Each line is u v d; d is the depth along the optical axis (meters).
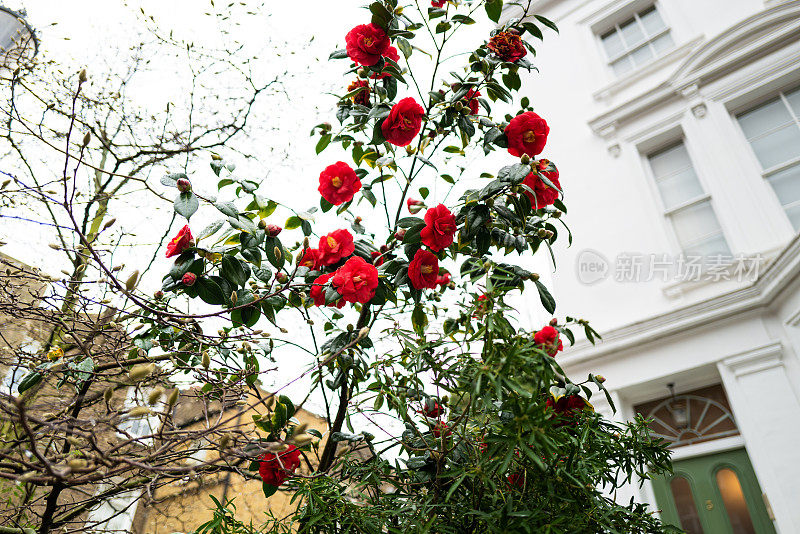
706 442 3.64
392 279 1.47
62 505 1.77
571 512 1.09
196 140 3.33
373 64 1.55
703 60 4.69
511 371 1.02
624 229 4.57
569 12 6.10
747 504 3.37
